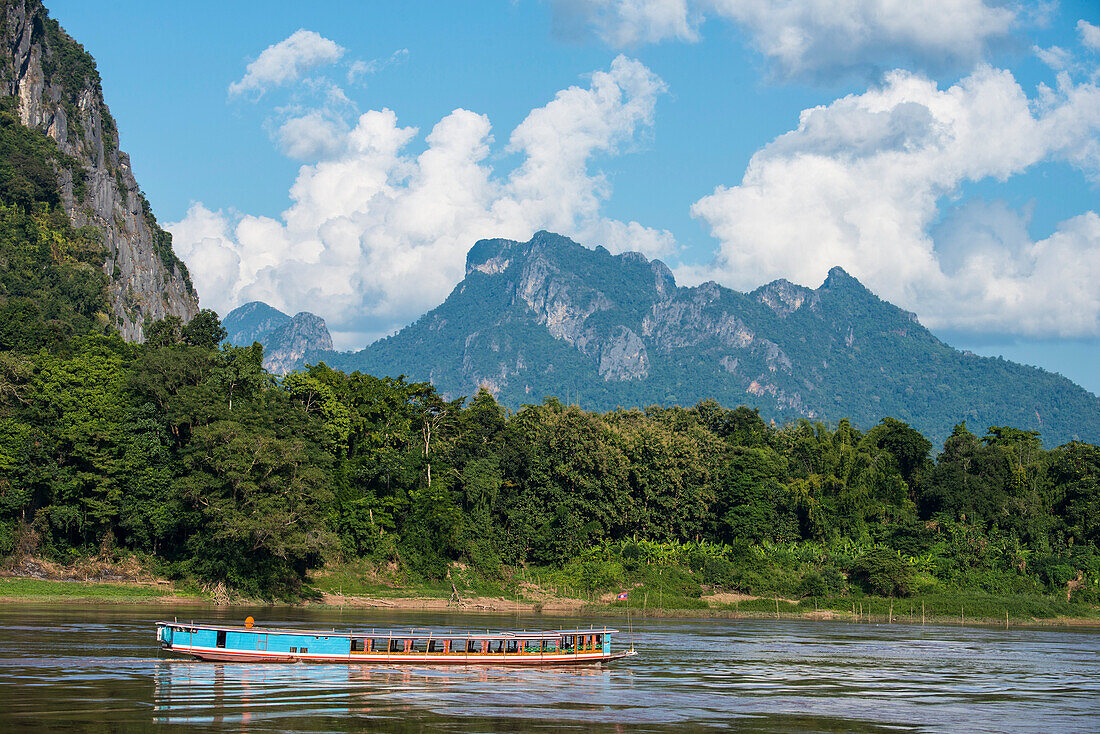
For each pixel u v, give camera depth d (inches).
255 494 3604.8
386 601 4040.4
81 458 3698.3
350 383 4670.3
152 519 3641.7
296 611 3521.2
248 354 4136.3
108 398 3811.5
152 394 3880.4
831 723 1772.9
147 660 2144.4
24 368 3782.0
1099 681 2469.2
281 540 3570.4
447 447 4817.9
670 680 2213.3
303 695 1844.2
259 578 3720.5
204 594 3678.6
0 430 3563.0
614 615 4227.4
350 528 4286.4
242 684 1931.6
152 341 4682.6
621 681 2176.4
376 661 2272.4
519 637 2401.6
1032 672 2608.3
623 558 4817.9
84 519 3710.6
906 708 1953.7
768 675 2354.8
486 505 4768.7
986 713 1930.4
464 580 4443.9
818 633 3661.4
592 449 4904.0
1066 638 3870.6
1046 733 1749.5
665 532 5172.2
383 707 1766.7
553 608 4338.1
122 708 1656.0
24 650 2203.5
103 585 3592.5
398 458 4495.6
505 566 4665.4
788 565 5009.8
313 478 3715.6
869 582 4931.1
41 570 3619.6
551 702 1882.4
